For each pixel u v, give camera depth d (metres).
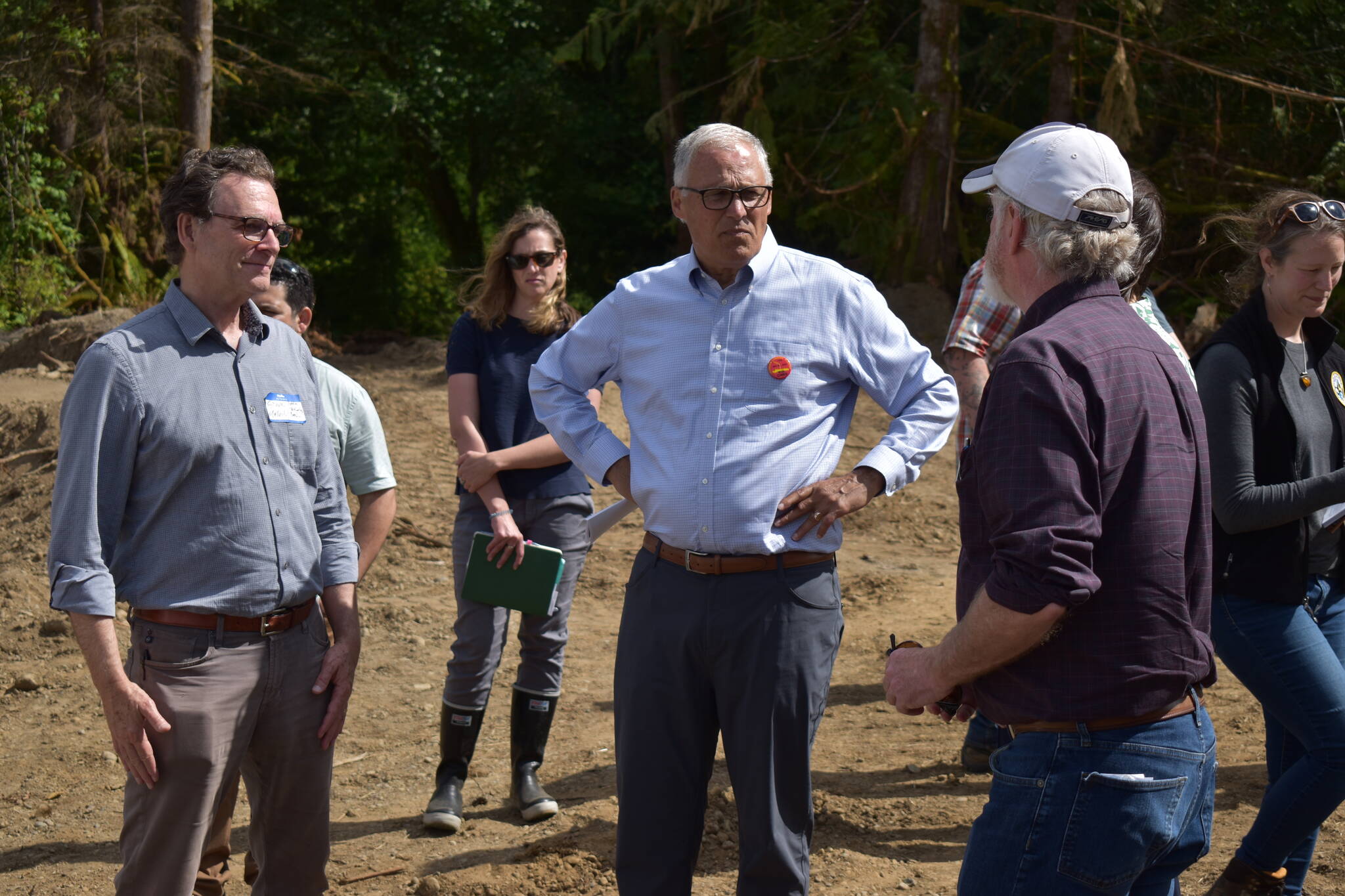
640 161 24.44
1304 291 3.15
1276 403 3.13
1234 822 4.04
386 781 4.83
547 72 23.61
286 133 25.69
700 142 2.99
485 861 3.96
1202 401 3.15
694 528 2.91
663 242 25.77
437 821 4.23
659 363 3.04
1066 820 2.12
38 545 7.93
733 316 2.99
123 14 18.20
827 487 2.89
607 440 3.25
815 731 2.97
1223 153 18.62
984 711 2.28
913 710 2.35
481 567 3.98
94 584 2.62
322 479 3.12
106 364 2.70
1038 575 2.02
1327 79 18.50
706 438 2.93
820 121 20.59
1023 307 2.38
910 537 9.19
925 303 16.59
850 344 3.05
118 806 4.58
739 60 18.91
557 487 4.25
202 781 2.76
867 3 18.97
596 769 4.88
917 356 3.11
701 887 3.71
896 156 17.30
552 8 24.27
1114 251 2.25
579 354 3.26
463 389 4.24
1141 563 2.11
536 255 4.22
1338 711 3.04
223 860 3.58
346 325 26.73
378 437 3.66
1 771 4.91
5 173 17.83
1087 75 19.28
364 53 24.62
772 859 2.90
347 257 26.98
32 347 12.70
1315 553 3.27
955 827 4.12
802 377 2.97
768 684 2.88
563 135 24.14
